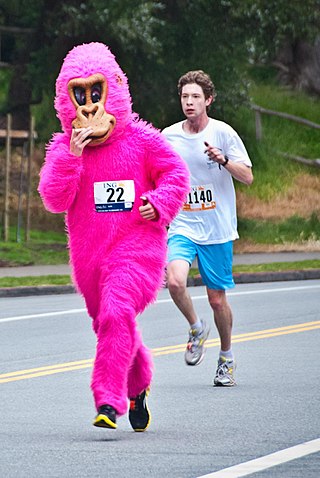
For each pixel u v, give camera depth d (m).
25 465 10.62
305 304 25.73
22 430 12.40
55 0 42.44
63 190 11.83
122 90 12.02
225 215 15.15
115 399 11.41
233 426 12.46
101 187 11.95
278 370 16.48
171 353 18.36
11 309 25.16
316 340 19.70
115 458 10.91
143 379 12.11
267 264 35.94
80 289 12.20
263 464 10.54
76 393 14.81
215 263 15.20
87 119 11.84
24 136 39.81
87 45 12.15
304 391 14.71
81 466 10.57
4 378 16.00
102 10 39.12
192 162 14.97
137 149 12.02
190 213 15.11
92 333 20.97
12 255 37.09
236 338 19.95
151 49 40.25
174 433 12.12
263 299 26.94
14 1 42.72
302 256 40.56
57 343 19.59
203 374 16.33
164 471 10.32
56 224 43.25
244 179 14.77
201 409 13.53
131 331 11.60
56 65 42.56
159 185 11.96
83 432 12.27
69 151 11.84
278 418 12.90
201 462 10.67
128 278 11.73
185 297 15.19
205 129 14.91
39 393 14.81
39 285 29.44
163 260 12.09
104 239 11.95
